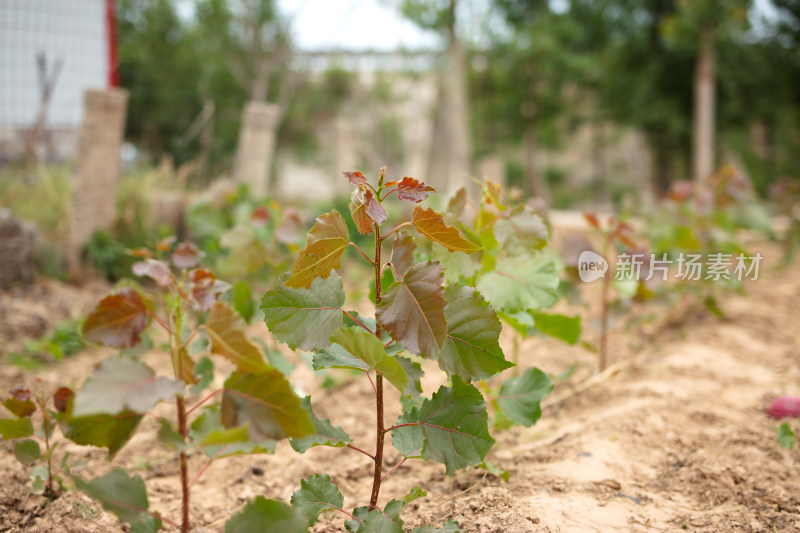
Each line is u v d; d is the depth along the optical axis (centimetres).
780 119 1980
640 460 240
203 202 575
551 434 274
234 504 221
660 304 434
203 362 223
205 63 1670
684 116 1898
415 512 205
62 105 992
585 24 2209
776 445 252
